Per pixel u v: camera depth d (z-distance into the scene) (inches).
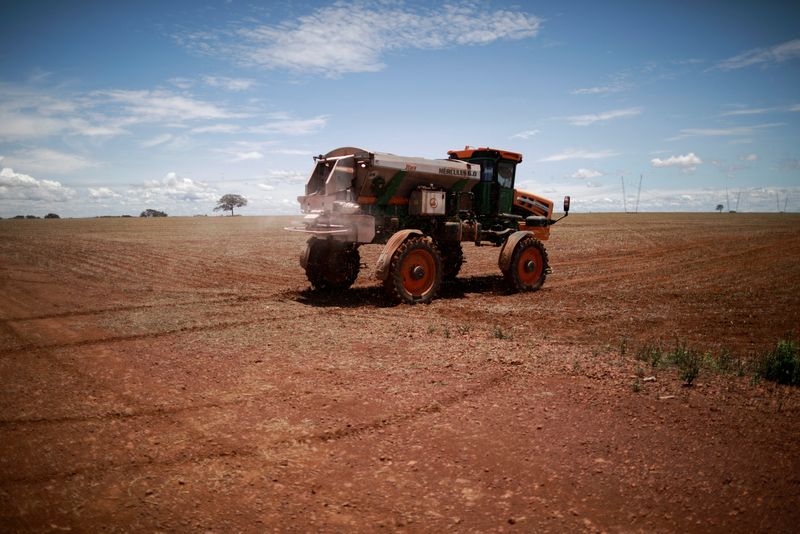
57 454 133.1
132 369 203.9
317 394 176.4
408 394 175.9
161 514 106.9
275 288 438.9
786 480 118.9
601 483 118.2
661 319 321.7
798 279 511.8
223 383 187.5
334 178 354.9
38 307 336.2
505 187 456.4
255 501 111.8
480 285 468.1
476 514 106.6
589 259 732.0
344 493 115.0
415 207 385.4
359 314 323.3
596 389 180.7
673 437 142.0
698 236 1234.6
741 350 251.1
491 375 196.1
